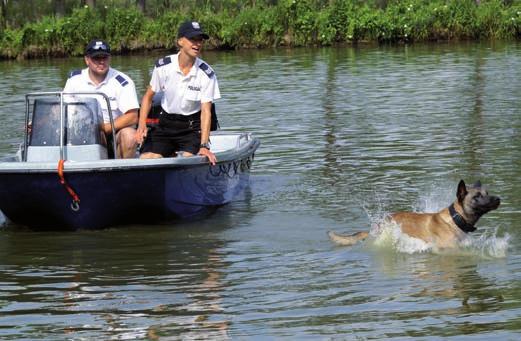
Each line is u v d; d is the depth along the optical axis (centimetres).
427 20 4291
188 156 1288
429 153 1692
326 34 4331
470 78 2742
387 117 2111
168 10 4803
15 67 3675
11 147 1859
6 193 1258
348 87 2658
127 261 1119
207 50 4338
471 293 948
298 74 3042
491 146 1725
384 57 3550
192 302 948
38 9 4794
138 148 1442
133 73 3225
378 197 1397
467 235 1134
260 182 1541
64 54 4234
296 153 1755
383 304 923
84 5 4716
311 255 1119
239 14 4503
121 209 1280
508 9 4422
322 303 933
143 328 873
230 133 1617
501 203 1320
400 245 1139
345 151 1750
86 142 1302
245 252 1145
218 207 1397
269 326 868
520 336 821
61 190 1241
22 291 1005
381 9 4578
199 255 1138
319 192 1449
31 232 1288
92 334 861
